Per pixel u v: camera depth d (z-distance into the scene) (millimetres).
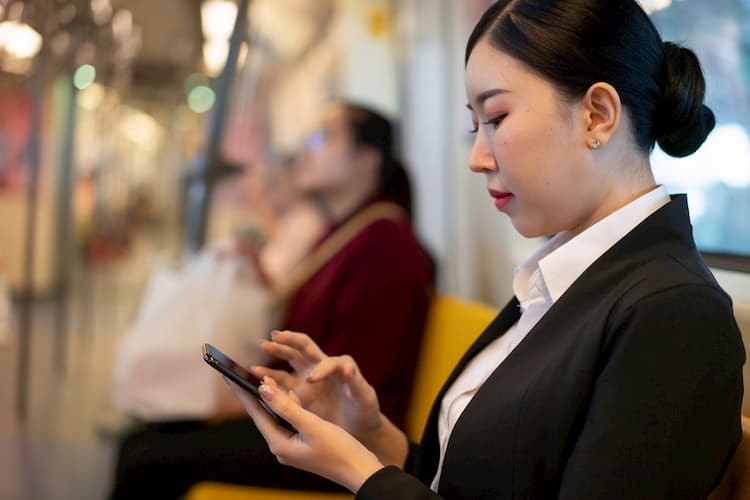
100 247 5297
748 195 1337
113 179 5316
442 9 2832
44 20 2922
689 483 691
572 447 743
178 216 5035
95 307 5121
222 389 1992
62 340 4520
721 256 1333
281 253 3016
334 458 804
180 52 3740
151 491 1574
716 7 1432
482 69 829
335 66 4148
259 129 4672
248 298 2051
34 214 4215
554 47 787
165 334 1992
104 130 4918
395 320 1812
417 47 3111
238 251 2170
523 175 807
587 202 823
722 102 1421
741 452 798
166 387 1988
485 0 2445
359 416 1021
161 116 4754
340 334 1836
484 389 813
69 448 3055
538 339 795
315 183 2174
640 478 677
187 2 3199
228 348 2004
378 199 2035
